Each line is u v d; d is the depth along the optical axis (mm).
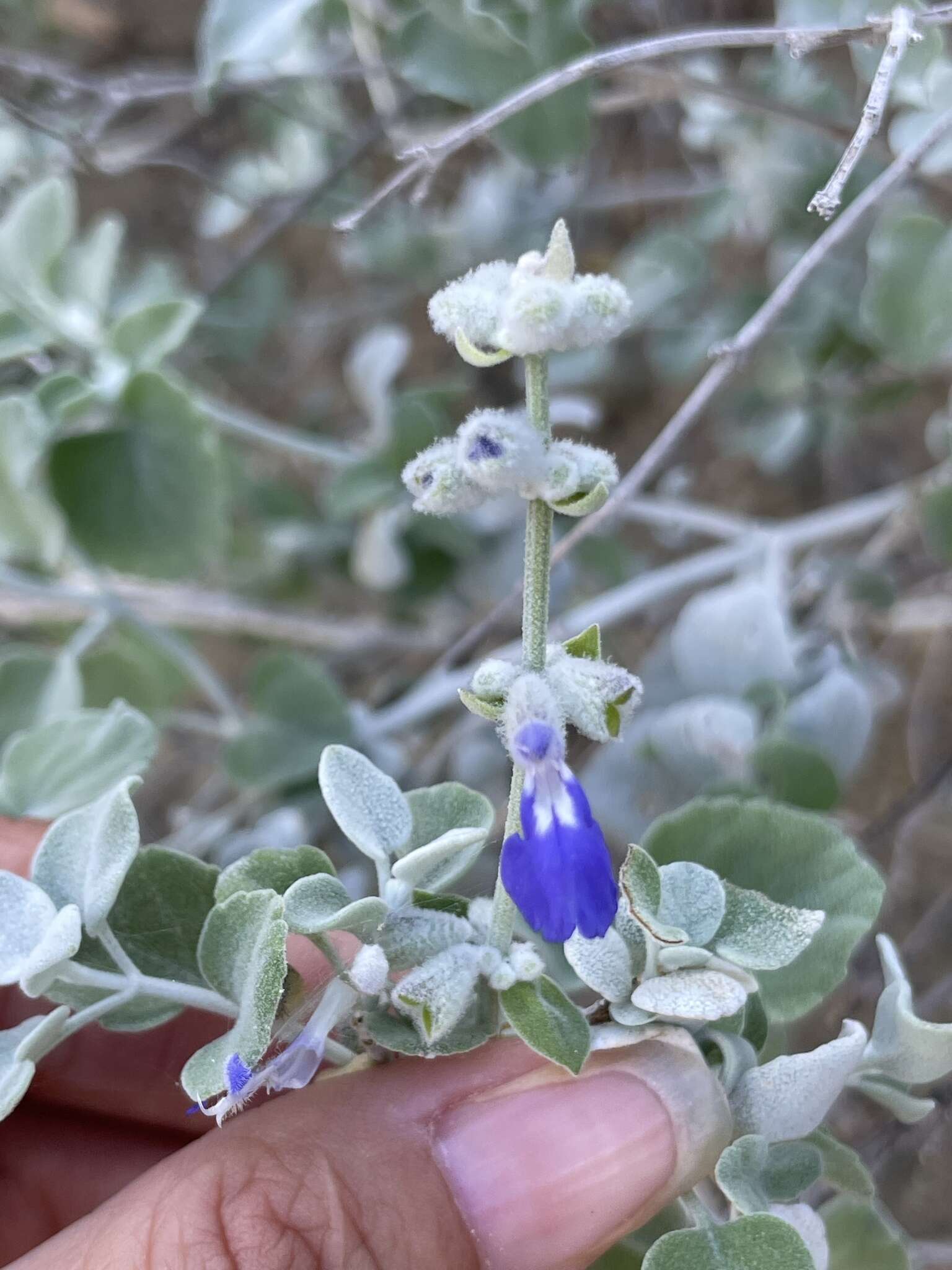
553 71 183
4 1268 126
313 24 245
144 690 240
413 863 113
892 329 197
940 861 282
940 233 193
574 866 100
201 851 233
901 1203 257
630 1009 118
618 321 99
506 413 101
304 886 110
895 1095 127
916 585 273
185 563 194
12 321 196
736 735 179
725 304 297
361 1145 124
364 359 240
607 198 308
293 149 306
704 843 132
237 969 112
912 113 195
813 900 128
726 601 200
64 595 216
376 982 108
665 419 340
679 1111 119
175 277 318
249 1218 119
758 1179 116
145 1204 122
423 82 187
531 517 101
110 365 190
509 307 97
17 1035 116
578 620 221
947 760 240
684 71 199
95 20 357
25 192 201
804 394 289
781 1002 126
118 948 116
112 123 307
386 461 231
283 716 218
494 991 115
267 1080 110
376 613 342
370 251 324
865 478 330
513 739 101
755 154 255
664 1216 135
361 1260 119
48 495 190
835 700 191
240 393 380
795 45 142
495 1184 123
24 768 160
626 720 104
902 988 123
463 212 316
